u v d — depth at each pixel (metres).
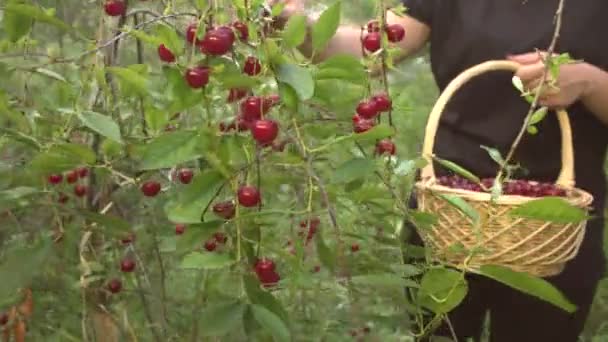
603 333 2.74
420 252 1.58
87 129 1.48
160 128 1.47
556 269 1.64
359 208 1.64
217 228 1.31
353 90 1.44
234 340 1.71
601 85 1.70
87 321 1.78
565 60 1.52
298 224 1.65
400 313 1.86
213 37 1.24
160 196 1.79
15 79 1.65
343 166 1.34
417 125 2.95
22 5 1.39
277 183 1.49
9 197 1.42
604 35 1.78
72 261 1.72
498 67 1.69
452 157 1.85
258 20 1.30
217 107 1.52
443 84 1.90
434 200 1.59
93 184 1.61
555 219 1.36
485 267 1.37
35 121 1.47
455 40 1.85
